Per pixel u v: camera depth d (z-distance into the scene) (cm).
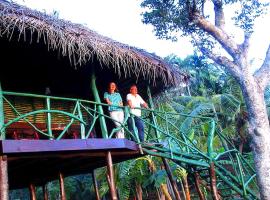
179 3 938
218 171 823
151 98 862
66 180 1819
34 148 541
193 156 784
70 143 585
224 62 885
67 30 634
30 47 726
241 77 857
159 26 988
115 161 817
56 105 823
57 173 867
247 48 873
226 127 1884
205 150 1351
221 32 893
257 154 820
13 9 591
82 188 1889
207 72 2366
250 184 1043
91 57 739
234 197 977
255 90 846
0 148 516
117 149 661
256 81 860
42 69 816
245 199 829
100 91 912
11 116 738
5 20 560
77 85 885
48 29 602
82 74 857
